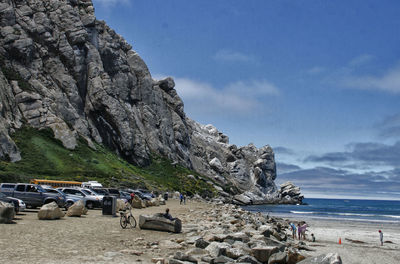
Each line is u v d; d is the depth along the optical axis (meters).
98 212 37.22
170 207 57.31
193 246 19.55
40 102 98.19
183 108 175.12
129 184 86.19
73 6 125.50
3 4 105.62
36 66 106.50
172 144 151.50
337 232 52.56
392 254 30.70
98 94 115.81
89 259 14.21
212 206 73.38
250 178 196.50
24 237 18.08
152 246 18.31
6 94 91.19
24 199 34.19
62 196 36.03
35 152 84.25
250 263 15.42
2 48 100.75
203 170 170.75
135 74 151.00
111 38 140.75
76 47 117.56
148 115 143.75
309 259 13.70
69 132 97.81
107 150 112.00
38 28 110.88
